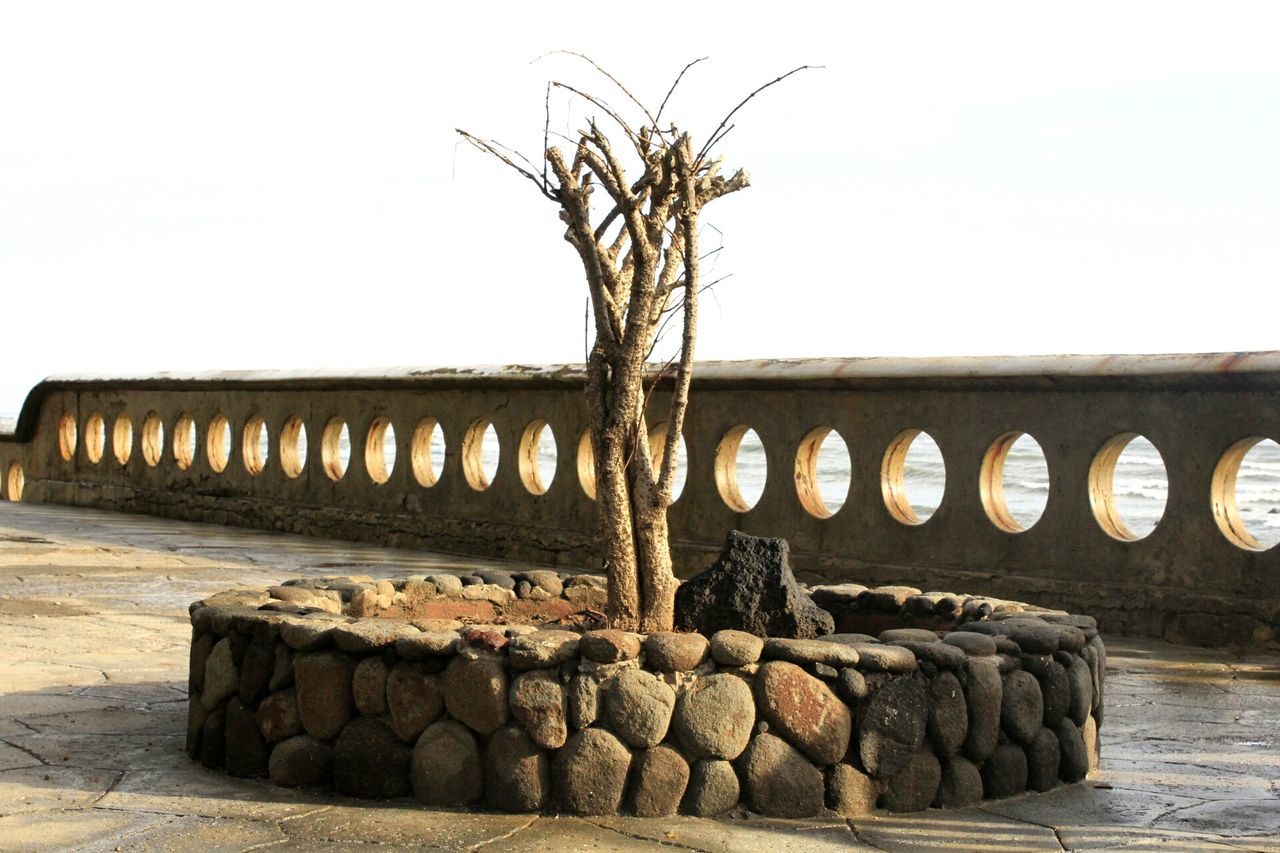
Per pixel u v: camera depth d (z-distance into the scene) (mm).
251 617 5066
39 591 9883
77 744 5461
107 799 4730
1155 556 9008
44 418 20203
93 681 6660
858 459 10641
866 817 4664
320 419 15273
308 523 15234
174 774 5059
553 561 12633
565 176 5551
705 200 5723
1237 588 8617
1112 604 9125
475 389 13477
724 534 11523
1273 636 8352
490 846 4273
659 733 4570
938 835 4504
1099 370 9094
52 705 6117
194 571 11391
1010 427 9758
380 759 4734
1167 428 8984
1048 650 5156
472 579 6781
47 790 4816
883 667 4727
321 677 4828
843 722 4676
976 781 4891
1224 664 7969
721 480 11625
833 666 4699
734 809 4605
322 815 4570
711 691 4602
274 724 4945
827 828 4531
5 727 5703
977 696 4891
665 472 5516
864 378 10398
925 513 34406
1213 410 8758
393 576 11430
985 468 9945
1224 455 8734
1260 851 4398
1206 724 6340
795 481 11078
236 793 4820
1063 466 9492
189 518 16984
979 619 5969
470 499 13570
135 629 8258
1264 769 5480
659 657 4621
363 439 14750
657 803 4566
